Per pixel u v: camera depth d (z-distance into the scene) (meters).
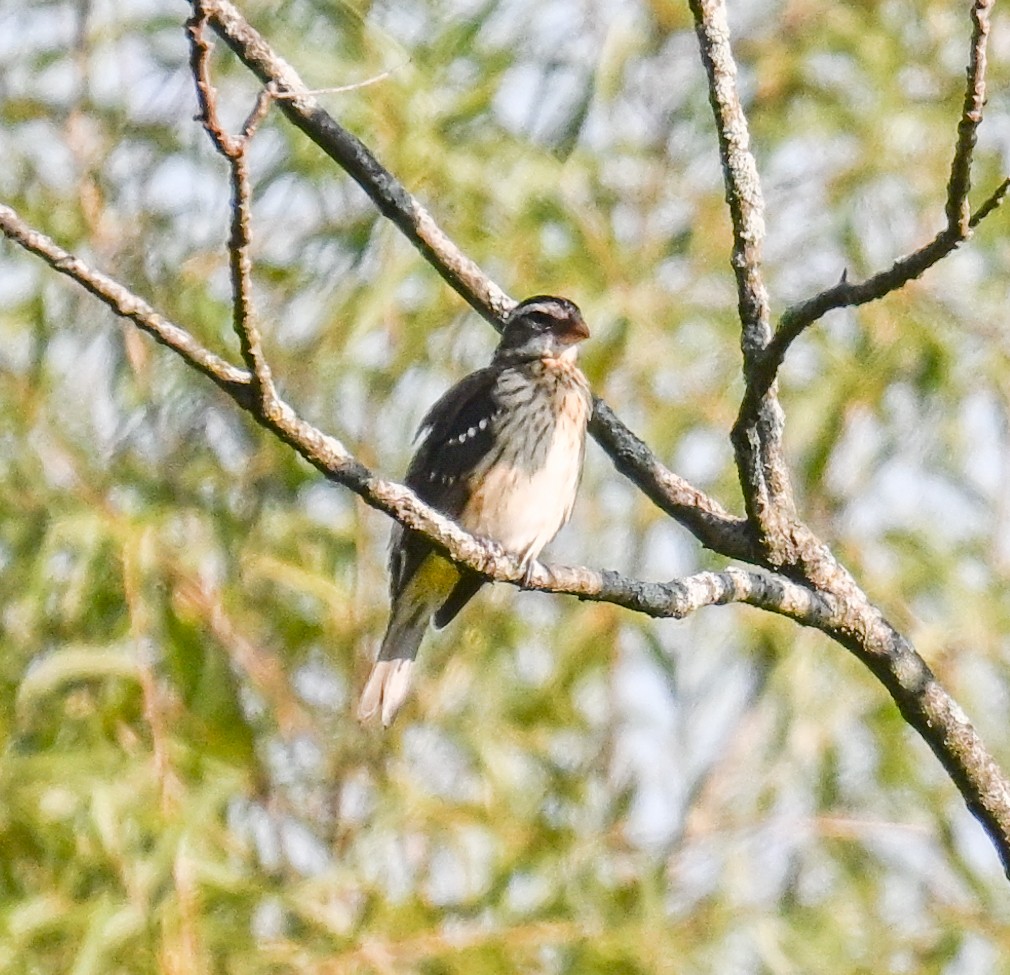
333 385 13.72
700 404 13.62
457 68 13.98
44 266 13.77
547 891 12.55
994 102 14.79
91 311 13.85
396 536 10.51
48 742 12.51
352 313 13.72
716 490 13.51
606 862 13.05
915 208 14.48
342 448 7.31
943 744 7.82
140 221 14.19
